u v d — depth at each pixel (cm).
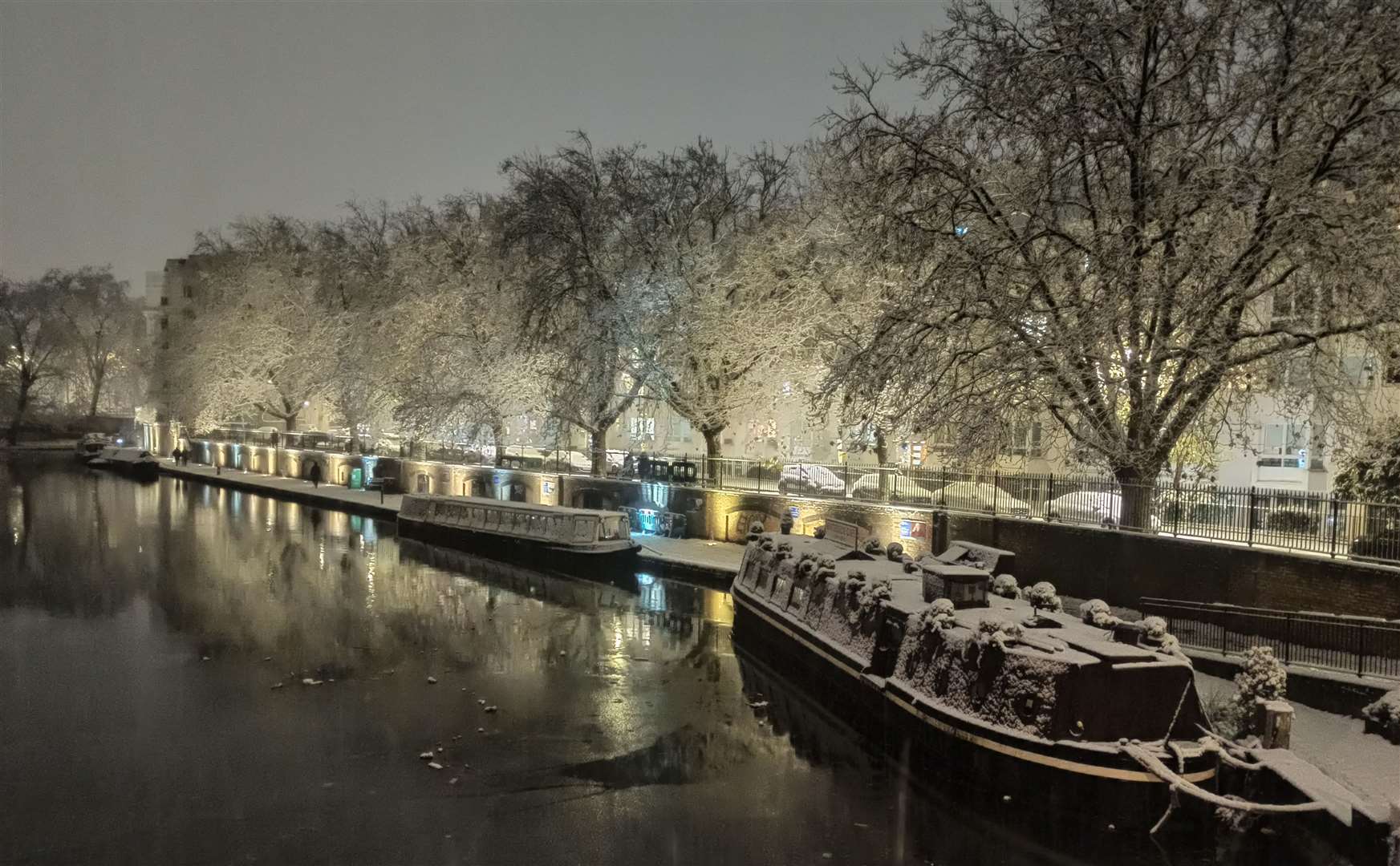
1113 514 2298
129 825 1261
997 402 2114
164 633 2302
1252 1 1969
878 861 1167
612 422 4116
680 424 5466
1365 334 1869
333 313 6044
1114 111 2070
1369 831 947
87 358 10188
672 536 3500
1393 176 1814
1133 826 1138
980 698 1284
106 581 2947
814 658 1850
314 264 6481
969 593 1534
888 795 1367
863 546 2358
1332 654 1612
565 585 2962
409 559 3438
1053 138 2073
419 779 1417
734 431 4775
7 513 4538
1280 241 1859
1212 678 1645
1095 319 1988
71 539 3775
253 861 1164
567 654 2134
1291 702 1513
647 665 2053
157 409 8619
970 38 2161
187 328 7394
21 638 2231
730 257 3788
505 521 3500
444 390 4581
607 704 1783
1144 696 1197
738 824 1269
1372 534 1786
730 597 2752
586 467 4278
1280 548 1897
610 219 3841
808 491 3203
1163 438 2167
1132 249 1981
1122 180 2214
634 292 3694
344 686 1881
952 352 2244
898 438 2762
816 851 1193
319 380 5950
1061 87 2034
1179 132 2103
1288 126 1969
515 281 4425
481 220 4916
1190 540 2033
